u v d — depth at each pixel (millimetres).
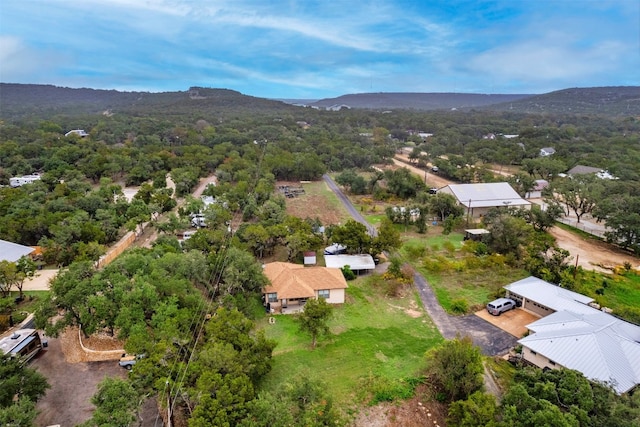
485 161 135125
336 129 194500
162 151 121500
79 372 31859
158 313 32781
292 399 24047
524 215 69812
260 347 29938
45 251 53812
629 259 57812
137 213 69125
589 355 29500
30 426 21906
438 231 71125
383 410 28375
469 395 26859
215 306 37969
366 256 54250
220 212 67938
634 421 21234
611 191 78188
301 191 102000
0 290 44062
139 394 24891
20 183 94812
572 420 21594
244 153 129750
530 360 32156
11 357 27000
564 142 152250
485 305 43688
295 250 54750
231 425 22500
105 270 37531
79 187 85438
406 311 42781
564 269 49188
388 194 95938
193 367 25938
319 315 34625
